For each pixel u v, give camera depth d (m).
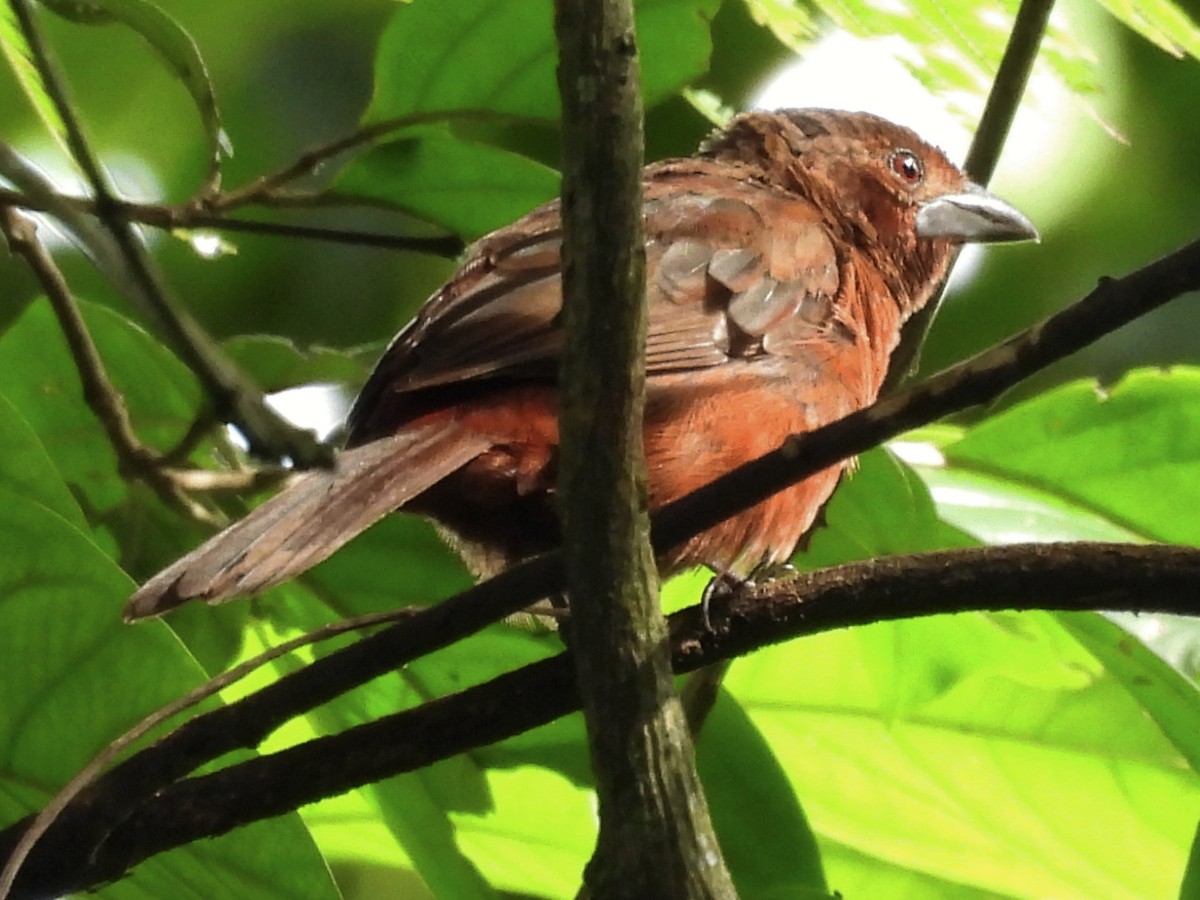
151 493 8.50
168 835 6.67
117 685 7.09
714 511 6.34
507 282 7.74
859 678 9.88
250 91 12.91
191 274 12.85
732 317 8.55
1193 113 13.11
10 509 6.99
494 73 8.02
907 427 6.05
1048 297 13.30
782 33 7.93
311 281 12.97
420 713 6.87
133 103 12.50
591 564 5.89
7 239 7.43
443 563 8.59
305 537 6.71
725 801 8.27
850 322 9.04
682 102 12.79
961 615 8.88
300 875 7.23
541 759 8.38
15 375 8.66
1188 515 8.62
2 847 6.57
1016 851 10.41
